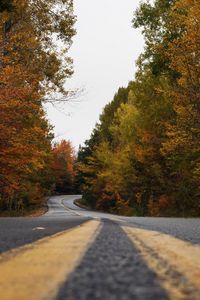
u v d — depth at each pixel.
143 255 2.52
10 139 18.56
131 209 44.62
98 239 3.99
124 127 43.41
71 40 22.59
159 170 35.97
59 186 127.06
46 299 1.14
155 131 36.03
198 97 22.23
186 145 22.72
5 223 9.58
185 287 1.35
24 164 20.08
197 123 22.42
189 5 22.61
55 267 1.93
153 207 37.97
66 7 22.17
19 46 19.69
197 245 3.43
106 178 57.22
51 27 22.05
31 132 19.06
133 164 39.72
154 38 28.94
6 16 19.17
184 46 22.06
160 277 1.59
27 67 19.86
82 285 1.41
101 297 1.18
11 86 18.00
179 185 33.31
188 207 32.97
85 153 85.81
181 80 22.94
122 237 4.33
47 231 5.87
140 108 37.56
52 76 21.11
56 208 66.06
